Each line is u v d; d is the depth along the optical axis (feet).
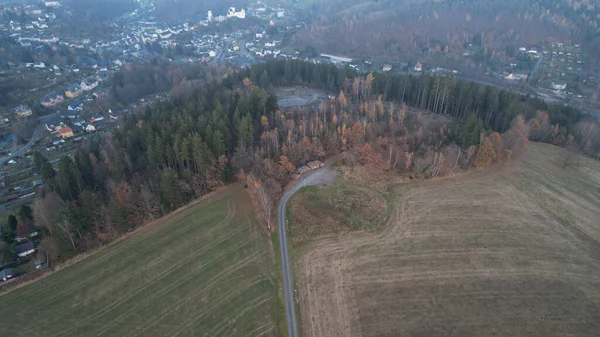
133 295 290.15
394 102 635.66
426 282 294.66
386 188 406.00
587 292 287.89
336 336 256.52
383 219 361.10
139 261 320.70
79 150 415.64
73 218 325.62
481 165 438.81
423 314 269.23
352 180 420.36
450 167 431.84
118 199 348.38
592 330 259.60
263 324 266.77
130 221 353.51
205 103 519.60
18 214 398.83
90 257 324.60
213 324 267.39
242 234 349.82
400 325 261.85
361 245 331.98
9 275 301.84
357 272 304.91
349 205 379.35
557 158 470.80
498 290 287.89
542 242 336.70
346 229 349.61
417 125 505.25
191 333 261.44
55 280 303.27
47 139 640.17
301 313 273.54
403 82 617.21
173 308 279.69
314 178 426.51
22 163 554.46
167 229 355.77
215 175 407.64
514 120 497.05
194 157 401.70
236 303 282.56
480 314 269.23
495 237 340.59
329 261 316.19
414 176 424.87
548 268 308.81
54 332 263.29
